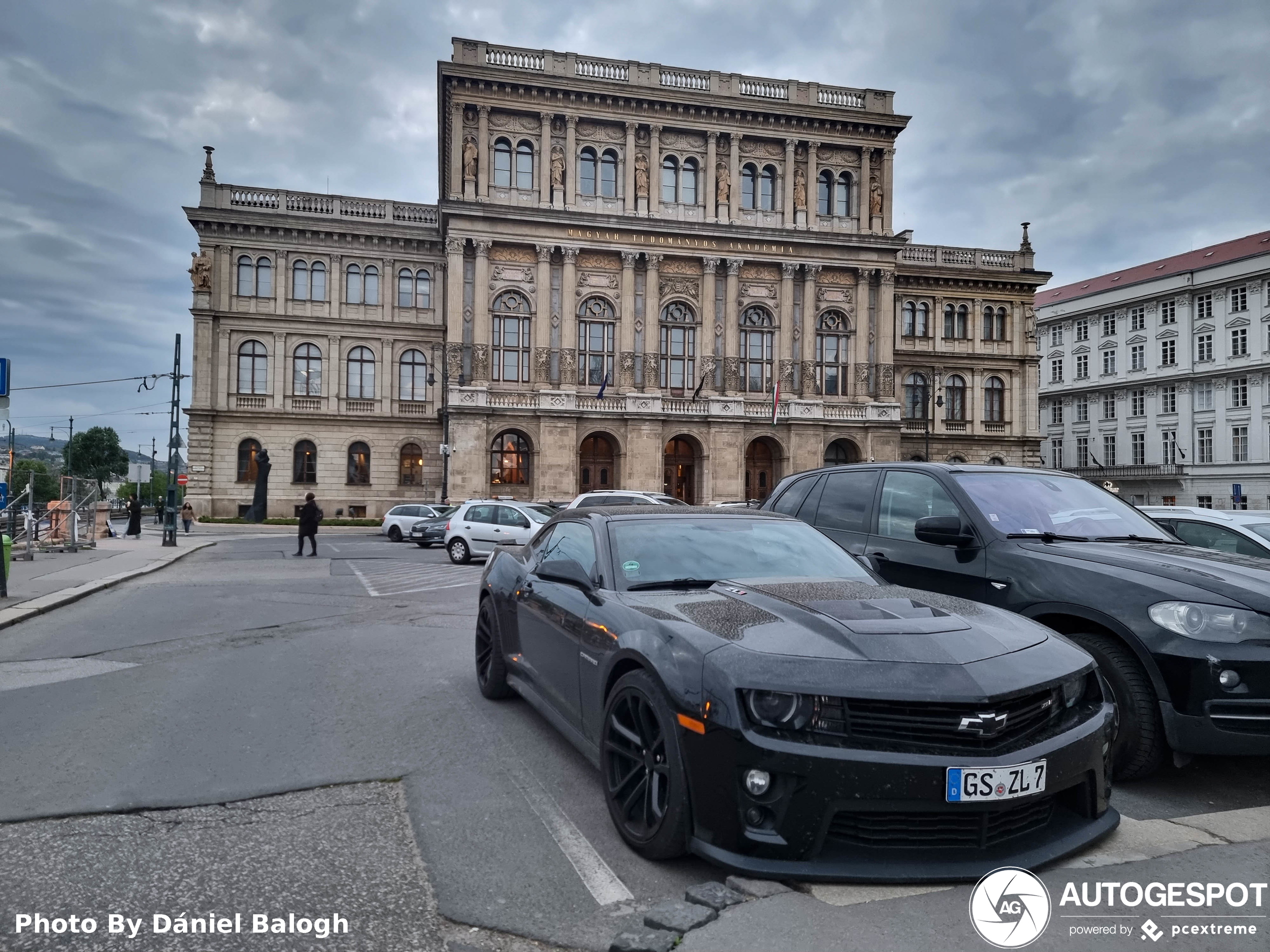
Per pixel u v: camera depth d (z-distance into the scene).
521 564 6.14
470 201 40.31
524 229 41.00
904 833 3.07
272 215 43.81
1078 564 4.82
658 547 4.73
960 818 3.08
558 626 4.81
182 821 3.91
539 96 41.62
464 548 20.28
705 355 42.94
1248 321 54.41
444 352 40.56
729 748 3.08
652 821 3.47
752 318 44.66
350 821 3.92
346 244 45.22
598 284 42.28
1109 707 3.57
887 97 46.16
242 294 44.03
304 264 44.94
